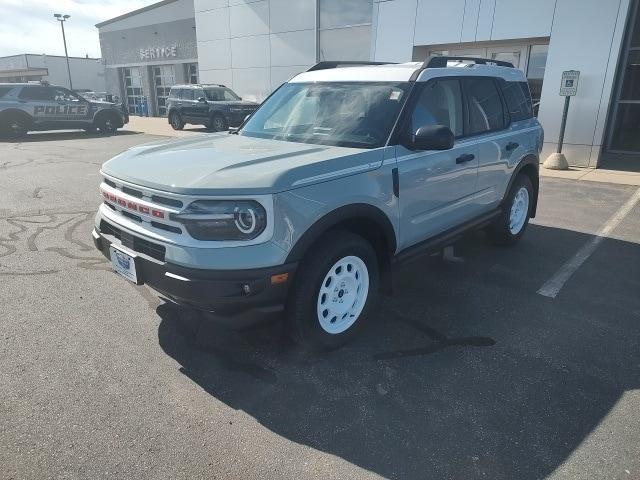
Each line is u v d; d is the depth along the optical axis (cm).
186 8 2803
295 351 338
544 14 1115
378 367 321
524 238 599
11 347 337
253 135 423
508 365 325
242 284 276
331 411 278
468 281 463
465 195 440
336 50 1850
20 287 435
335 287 324
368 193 328
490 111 479
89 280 452
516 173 523
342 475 233
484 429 265
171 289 287
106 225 347
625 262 518
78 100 1853
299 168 294
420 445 253
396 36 1353
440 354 337
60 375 306
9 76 5378
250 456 244
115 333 358
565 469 237
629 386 304
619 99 1299
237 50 2203
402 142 361
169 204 289
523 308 409
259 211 275
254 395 291
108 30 3350
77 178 952
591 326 379
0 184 884
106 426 262
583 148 1128
